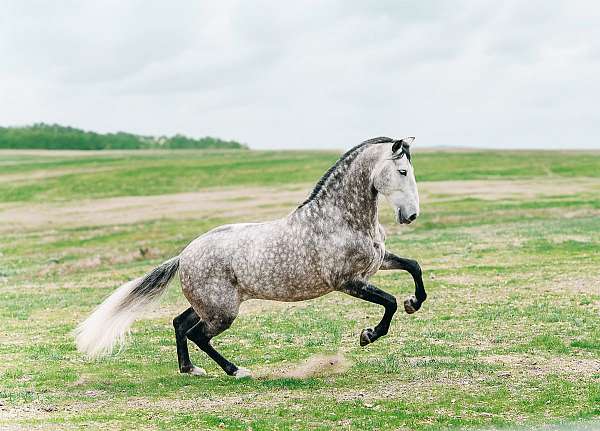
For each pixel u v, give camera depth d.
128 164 93.12
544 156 96.94
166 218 46.72
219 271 11.31
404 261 11.41
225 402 10.12
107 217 49.16
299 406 9.73
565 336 13.66
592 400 9.48
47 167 91.00
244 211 48.59
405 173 10.65
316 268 10.97
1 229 44.91
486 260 24.61
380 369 11.77
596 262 22.73
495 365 11.63
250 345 14.40
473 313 16.28
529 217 39.78
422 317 16.25
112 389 11.24
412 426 8.70
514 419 8.84
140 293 11.63
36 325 17.53
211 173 81.50
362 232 11.03
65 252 34.50
